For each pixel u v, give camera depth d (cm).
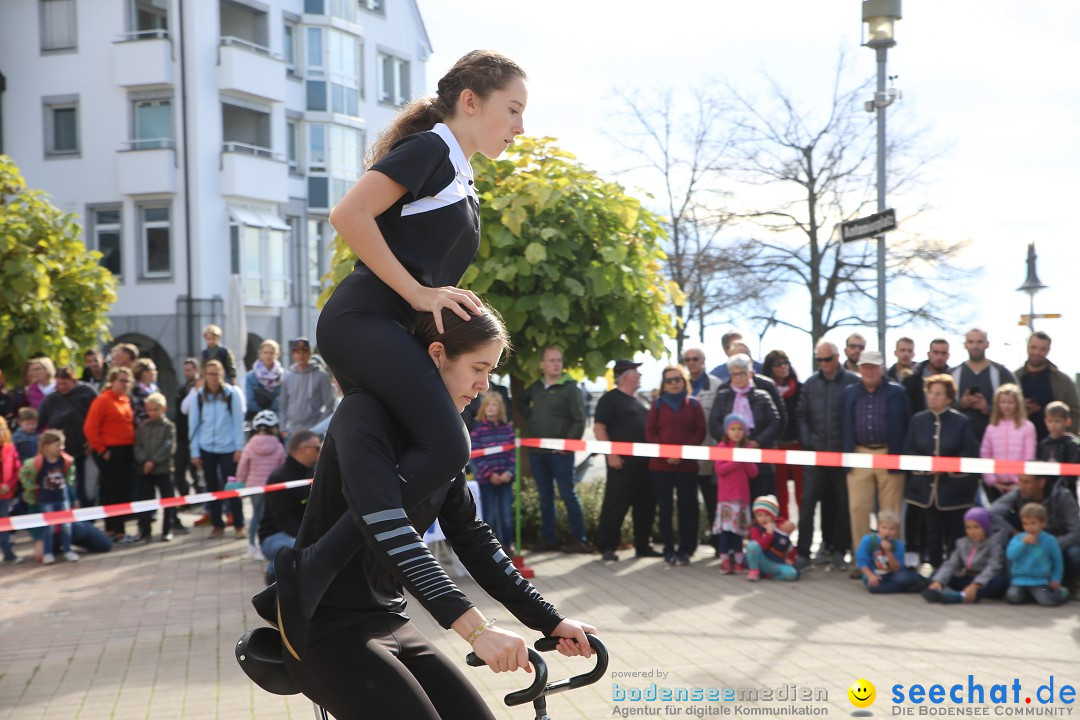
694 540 958
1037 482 798
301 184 3136
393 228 256
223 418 1194
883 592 816
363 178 250
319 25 3161
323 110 3169
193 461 1199
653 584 860
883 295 1084
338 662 233
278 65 2972
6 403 1244
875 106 1092
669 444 936
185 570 985
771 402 928
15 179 1311
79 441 1173
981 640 646
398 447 239
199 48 2773
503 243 977
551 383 998
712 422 930
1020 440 826
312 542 244
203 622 751
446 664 253
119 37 2784
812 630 679
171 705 537
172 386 2809
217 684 576
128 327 2809
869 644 636
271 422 1052
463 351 244
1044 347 899
